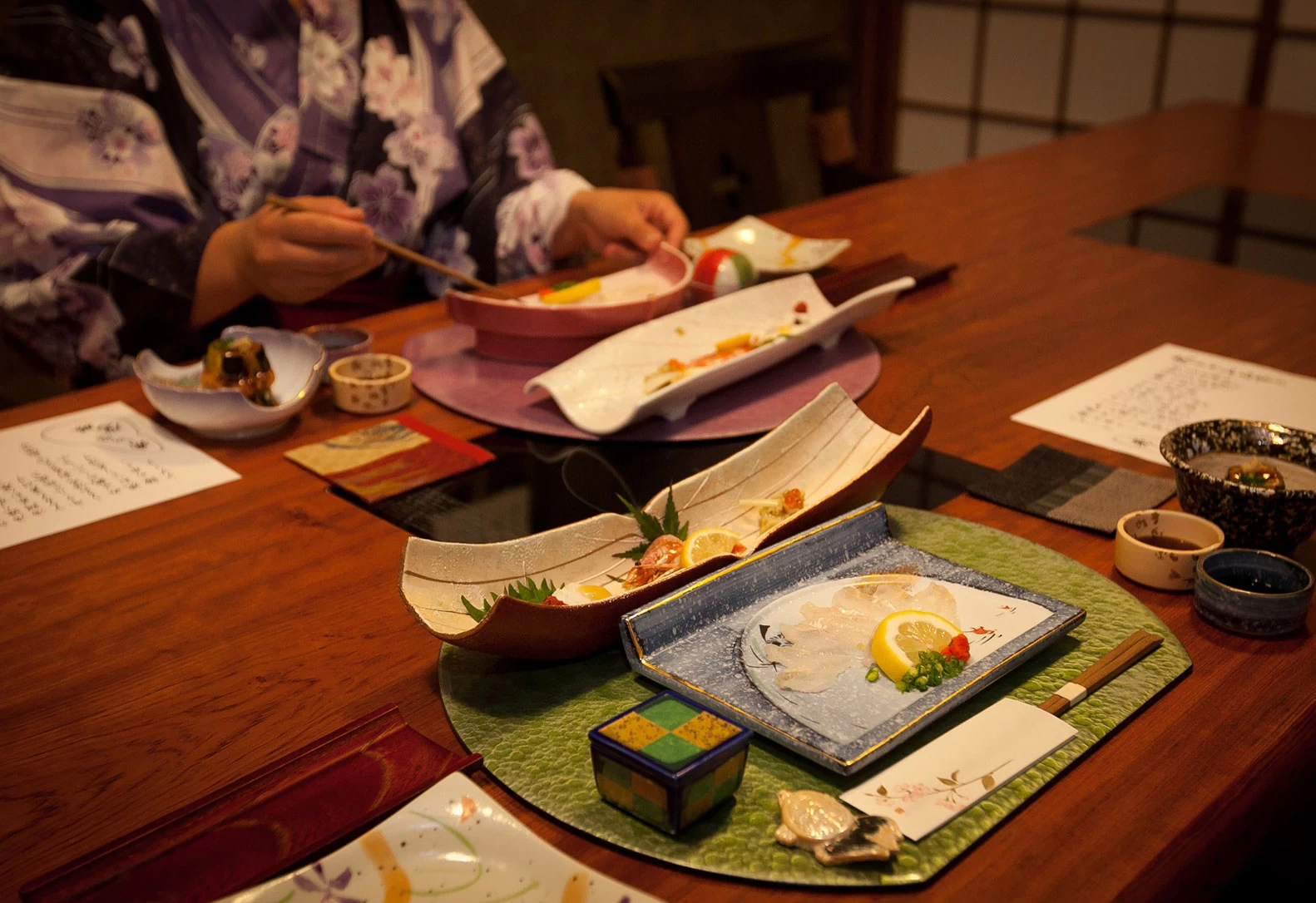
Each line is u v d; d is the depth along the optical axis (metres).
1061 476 1.10
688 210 2.30
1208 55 3.63
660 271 1.61
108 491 1.09
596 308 1.36
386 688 0.80
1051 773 0.69
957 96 4.36
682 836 0.64
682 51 4.08
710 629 0.79
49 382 2.85
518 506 1.06
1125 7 3.76
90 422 1.24
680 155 2.28
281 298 1.52
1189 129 2.71
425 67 2.00
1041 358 1.41
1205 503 0.94
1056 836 0.65
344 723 0.76
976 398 1.29
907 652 0.75
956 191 2.20
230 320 1.70
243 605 0.90
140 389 1.33
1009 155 2.49
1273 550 0.94
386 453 1.16
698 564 0.82
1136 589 0.91
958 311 1.58
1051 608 0.81
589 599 0.82
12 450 1.17
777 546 0.84
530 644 0.76
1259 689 0.79
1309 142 2.56
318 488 1.10
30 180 1.58
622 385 1.27
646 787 0.64
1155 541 0.95
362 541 1.00
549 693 0.77
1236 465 1.02
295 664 0.82
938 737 0.71
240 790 0.69
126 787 0.71
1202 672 0.80
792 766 0.69
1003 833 0.65
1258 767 0.71
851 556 0.89
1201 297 1.64
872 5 4.47
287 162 1.86
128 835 0.65
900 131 4.62
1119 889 0.61
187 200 1.75
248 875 0.62
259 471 1.13
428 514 1.04
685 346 1.35
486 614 0.78
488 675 0.80
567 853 0.64
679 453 1.17
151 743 0.75
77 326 1.54
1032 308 1.59
